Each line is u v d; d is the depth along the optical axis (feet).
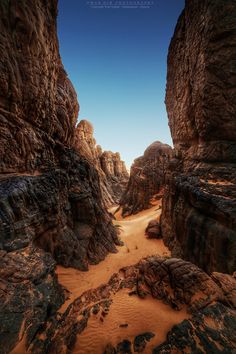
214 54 53.42
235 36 50.65
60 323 25.94
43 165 50.34
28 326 21.27
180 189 62.03
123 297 30.96
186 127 73.97
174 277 28.45
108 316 25.61
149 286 31.19
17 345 19.33
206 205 45.06
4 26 37.29
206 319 20.75
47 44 52.44
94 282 42.98
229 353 16.99
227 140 54.54
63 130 66.33
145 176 153.89
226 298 23.53
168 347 18.74
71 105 74.69
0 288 22.71
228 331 19.04
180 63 77.20
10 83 39.19
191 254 48.83
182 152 78.89
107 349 20.31
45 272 29.68
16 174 39.68
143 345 19.85
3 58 37.24
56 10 57.72
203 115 58.18
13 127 40.16
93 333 22.77
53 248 43.86
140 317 24.49
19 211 32.78
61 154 62.95
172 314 23.91
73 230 56.90
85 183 70.03
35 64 46.14
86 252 54.24
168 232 75.46
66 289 36.52
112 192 226.99
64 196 55.52
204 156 59.72
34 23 44.42
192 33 64.28
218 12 51.49
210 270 40.04
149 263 34.71
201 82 57.67
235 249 34.96
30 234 34.12
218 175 51.85
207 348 17.72
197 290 25.25
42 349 20.61
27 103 44.65
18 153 41.19
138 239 86.53
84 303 31.60
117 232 92.38
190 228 50.49
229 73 52.01
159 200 142.61
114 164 280.31
